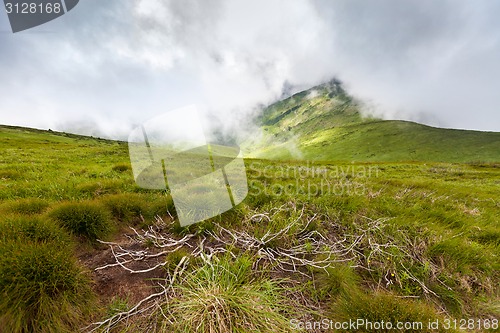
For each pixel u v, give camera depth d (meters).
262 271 3.33
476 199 9.10
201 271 3.24
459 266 3.68
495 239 4.81
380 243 4.21
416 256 3.89
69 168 12.40
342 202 5.86
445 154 114.25
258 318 2.67
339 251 3.88
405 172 30.53
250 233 4.37
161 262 3.62
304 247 4.04
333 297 3.21
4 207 4.56
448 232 4.63
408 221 4.91
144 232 4.50
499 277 3.68
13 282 2.61
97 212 4.21
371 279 3.61
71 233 3.78
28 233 3.34
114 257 3.71
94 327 2.69
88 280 3.05
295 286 3.33
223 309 2.66
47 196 6.08
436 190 9.17
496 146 110.31
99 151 31.61
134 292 3.11
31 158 20.39
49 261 2.88
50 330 2.54
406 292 3.33
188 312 2.69
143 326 2.70
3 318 2.46
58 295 2.79
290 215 5.00
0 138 78.94
